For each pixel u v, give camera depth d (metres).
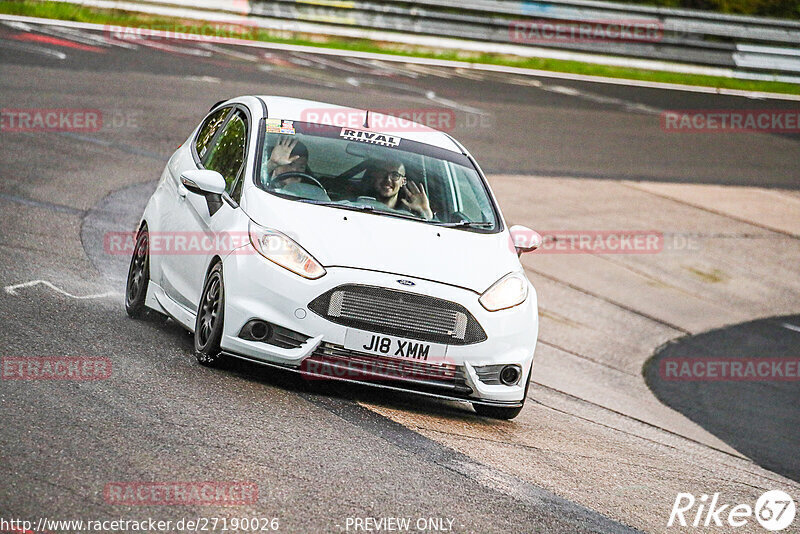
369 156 25.72
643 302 48.16
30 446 16.39
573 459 22.06
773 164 81.62
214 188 23.73
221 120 28.23
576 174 67.19
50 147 49.28
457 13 103.81
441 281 22.17
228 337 21.88
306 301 21.50
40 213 38.28
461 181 26.31
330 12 99.94
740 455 29.22
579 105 89.94
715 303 50.09
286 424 19.73
